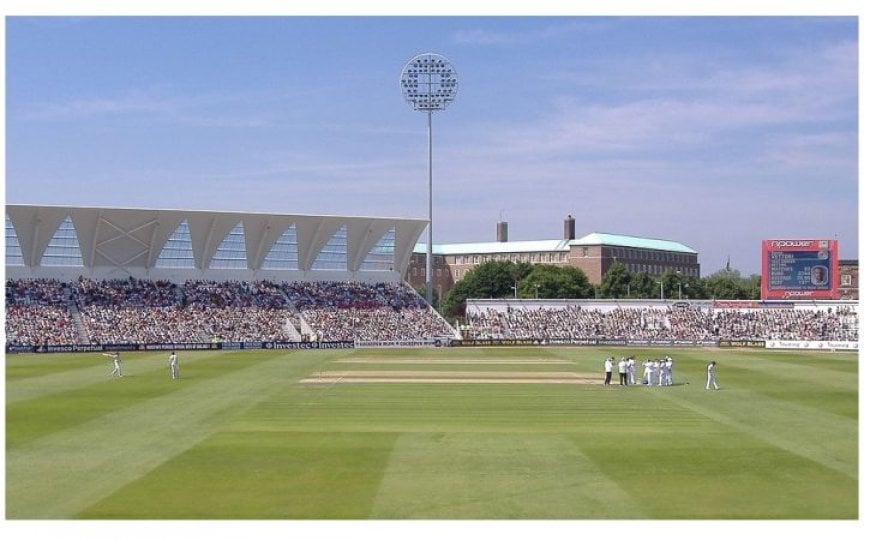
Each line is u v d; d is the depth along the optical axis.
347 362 77.00
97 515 24.16
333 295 114.50
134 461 30.91
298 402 46.94
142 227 105.12
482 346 107.56
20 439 35.34
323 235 114.62
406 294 118.19
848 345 99.50
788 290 109.00
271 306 109.12
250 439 35.28
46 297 99.44
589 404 46.44
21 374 63.28
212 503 25.38
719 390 53.66
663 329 117.00
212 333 101.56
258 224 110.56
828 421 40.56
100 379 59.53
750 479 28.30
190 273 110.25
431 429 37.84
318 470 29.47
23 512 24.47
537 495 26.25
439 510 24.61
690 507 24.95
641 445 34.09
